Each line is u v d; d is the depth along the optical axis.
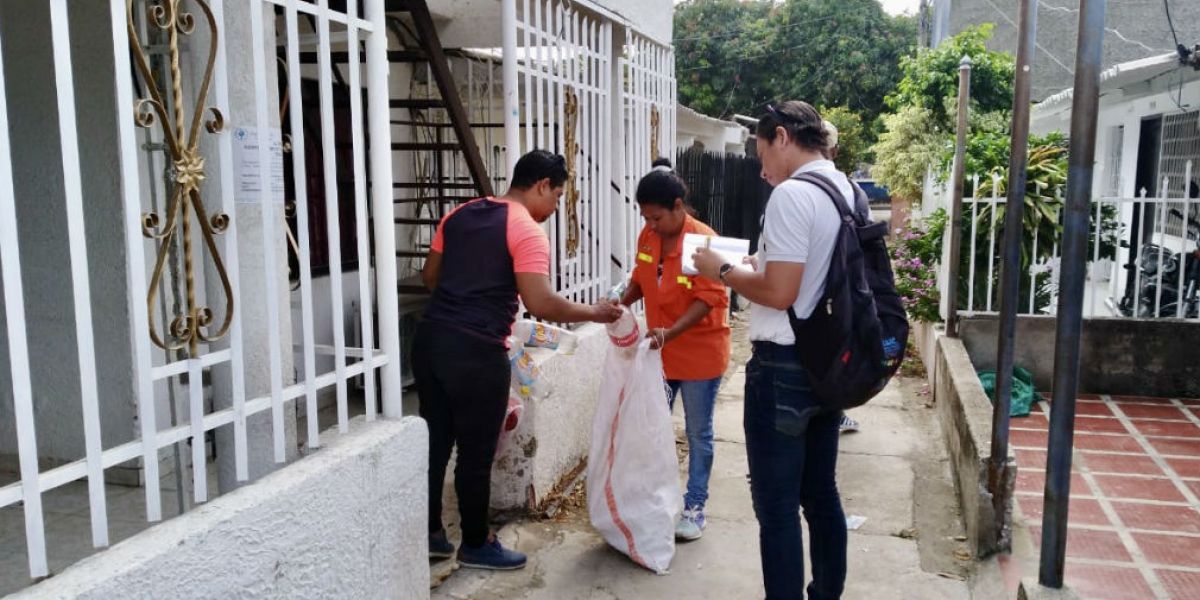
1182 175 8.57
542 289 3.44
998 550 3.94
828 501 3.18
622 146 5.85
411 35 5.04
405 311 5.76
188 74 3.69
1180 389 6.57
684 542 4.14
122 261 3.92
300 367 5.25
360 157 2.88
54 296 4.00
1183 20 11.87
